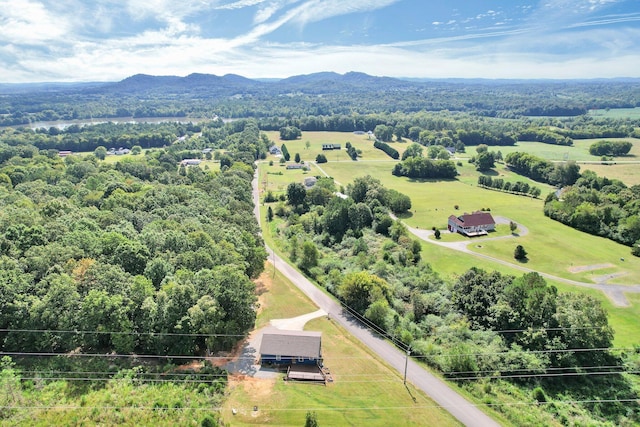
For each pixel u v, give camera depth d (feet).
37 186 406.41
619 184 521.65
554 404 183.32
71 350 194.49
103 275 202.90
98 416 159.02
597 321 207.41
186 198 402.52
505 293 236.63
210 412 167.02
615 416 178.60
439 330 233.55
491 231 421.18
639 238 377.71
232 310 210.79
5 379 165.48
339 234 408.26
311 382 192.54
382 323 243.19
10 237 228.84
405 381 196.44
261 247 310.65
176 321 193.36
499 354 206.59
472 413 177.68
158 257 233.55
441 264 342.44
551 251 368.27
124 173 527.40
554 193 499.51
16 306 182.19
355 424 168.04
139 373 182.70
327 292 291.38
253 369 199.52
